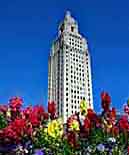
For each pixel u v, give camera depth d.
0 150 7.36
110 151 7.59
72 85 177.25
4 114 8.22
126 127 7.86
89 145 7.77
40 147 7.73
